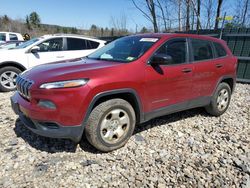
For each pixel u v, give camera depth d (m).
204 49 4.66
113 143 3.45
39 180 2.84
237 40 9.09
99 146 3.34
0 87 6.68
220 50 5.01
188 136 4.12
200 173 3.11
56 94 2.98
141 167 3.18
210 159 3.44
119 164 3.22
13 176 2.89
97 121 3.23
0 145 3.55
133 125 3.62
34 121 3.14
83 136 3.76
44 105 3.03
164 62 3.58
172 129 4.35
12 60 6.75
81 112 3.08
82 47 7.86
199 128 4.47
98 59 4.07
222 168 3.24
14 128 4.11
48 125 3.11
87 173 3.01
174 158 3.42
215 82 4.77
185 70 4.12
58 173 2.97
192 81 4.28
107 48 4.48
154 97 3.77
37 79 3.19
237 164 3.30
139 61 3.62
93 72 3.22
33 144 3.60
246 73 9.03
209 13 15.88
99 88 3.15
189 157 3.47
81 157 3.33
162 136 4.05
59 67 3.52
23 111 3.30
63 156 3.33
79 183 2.83
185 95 4.24
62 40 7.59
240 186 2.91
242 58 8.99
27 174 2.94
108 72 3.29
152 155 3.47
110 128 3.40
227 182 2.97
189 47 4.34
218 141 3.99
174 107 4.13
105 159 3.31
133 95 3.50
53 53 7.38
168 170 3.14
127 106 3.48
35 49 7.09
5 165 3.08
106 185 2.82
